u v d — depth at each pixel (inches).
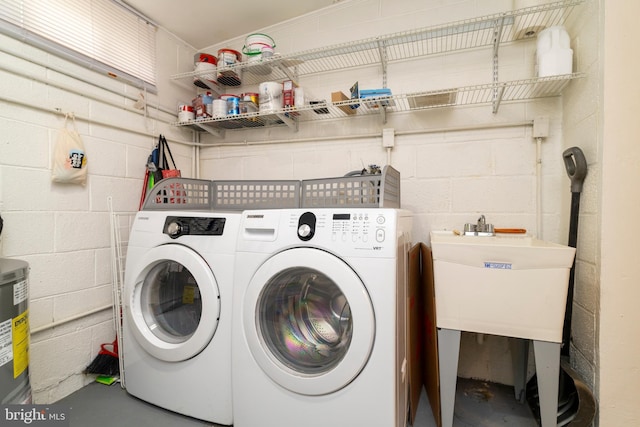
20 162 54.1
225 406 49.4
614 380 44.6
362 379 39.6
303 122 85.1
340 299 46.3
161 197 63.7
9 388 32.3
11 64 52.9
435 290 48.5
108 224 69.0
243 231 48.5
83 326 63.3
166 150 84.4
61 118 60.3
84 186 64.3
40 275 56.7
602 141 45.4
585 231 50.3
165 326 57.7
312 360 45.7
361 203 54.1
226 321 49.3
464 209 69.6
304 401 42.8
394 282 39.2
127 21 73.6
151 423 51.1
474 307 46.6
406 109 73.6
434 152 72.0
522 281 44.0
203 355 50.6
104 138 68.4
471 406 58.6
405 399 47.7
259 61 73.1
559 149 62.9
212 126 89.4
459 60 69.7
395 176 61.5
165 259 53.5
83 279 63.7
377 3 75.9
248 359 46.3
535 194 64.6
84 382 62.9
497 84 56.6
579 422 44.6
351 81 78.7
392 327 38.8
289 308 49.6
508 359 65.8
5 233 52.1
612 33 44.7
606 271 44.9
